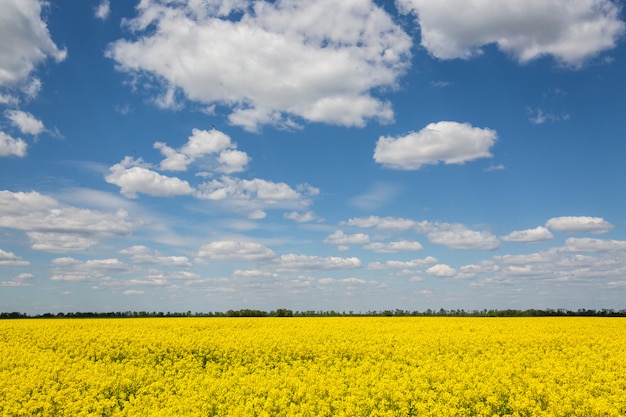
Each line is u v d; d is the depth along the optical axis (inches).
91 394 493.0
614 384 513.0
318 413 421.7
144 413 420.8
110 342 834.8
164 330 1018.1
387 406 444.1
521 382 517.7
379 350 749.9
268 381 503.8
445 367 606.5
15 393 485.7
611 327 1080.2
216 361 729.6
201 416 408.2
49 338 885.8
